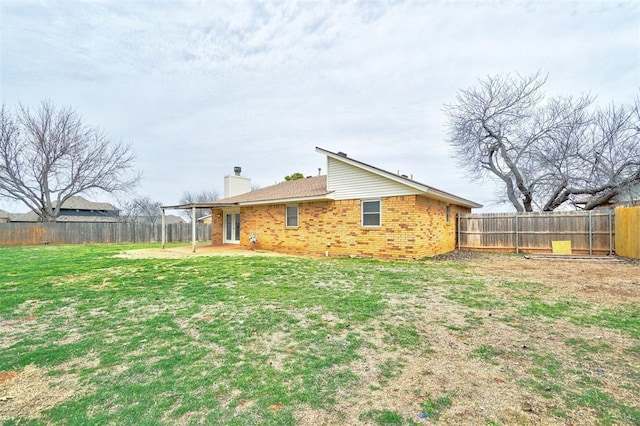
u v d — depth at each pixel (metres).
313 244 13.69
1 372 3.14
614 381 2.89
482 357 3.40
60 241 22.89
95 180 25.88
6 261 11.34
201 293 6.27
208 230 27.58
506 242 14.34
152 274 8.38
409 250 11.39
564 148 17.67
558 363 3.25
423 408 2.49
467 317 4.73
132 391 2.77
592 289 6.54
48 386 2.87
